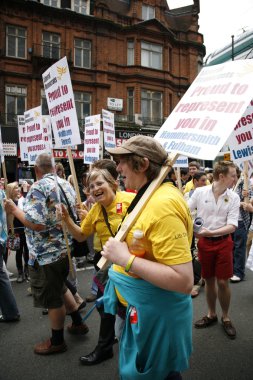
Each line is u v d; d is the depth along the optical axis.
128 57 21.34
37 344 3.09
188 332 1.63
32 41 18.66
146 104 21.64
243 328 3.44
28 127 5.85
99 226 2.72
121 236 1.55
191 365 2.77
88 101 20.17
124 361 1.65
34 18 18.61
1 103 17.95
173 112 1.85
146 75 21.31
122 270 1.68
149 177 1.63
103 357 2.82
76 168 17.92
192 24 23.73
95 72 20.16
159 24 21.61
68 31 19.41
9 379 2.61
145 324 1.55
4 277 3.65
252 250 3.86
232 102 1.57
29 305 4.16
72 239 3.05
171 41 22.72
